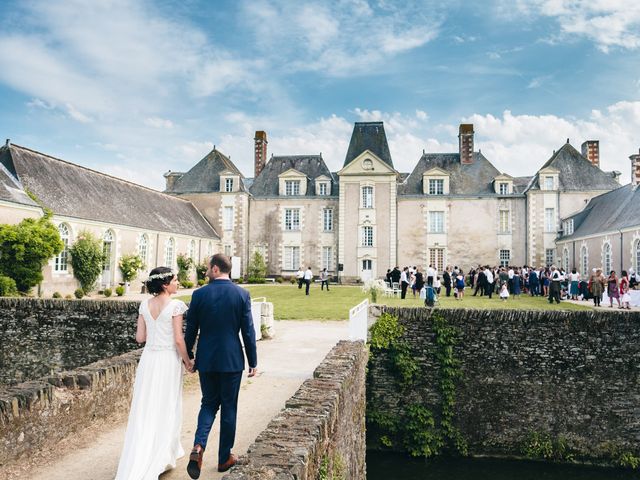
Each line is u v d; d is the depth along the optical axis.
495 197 38.62
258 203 41.69
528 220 37.94
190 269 35.62
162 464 4.29
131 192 33.09
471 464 11.75
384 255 38.44
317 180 41.38
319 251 40.62
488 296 24.94
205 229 39.34
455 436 12.18
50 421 5.34
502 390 12.25
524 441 12.09
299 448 3.58
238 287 4.75
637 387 11.96
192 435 5.92
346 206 39.03
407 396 12.40
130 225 29.19
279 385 8.32
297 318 16.80
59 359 12.54
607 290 21.05
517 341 12.31
